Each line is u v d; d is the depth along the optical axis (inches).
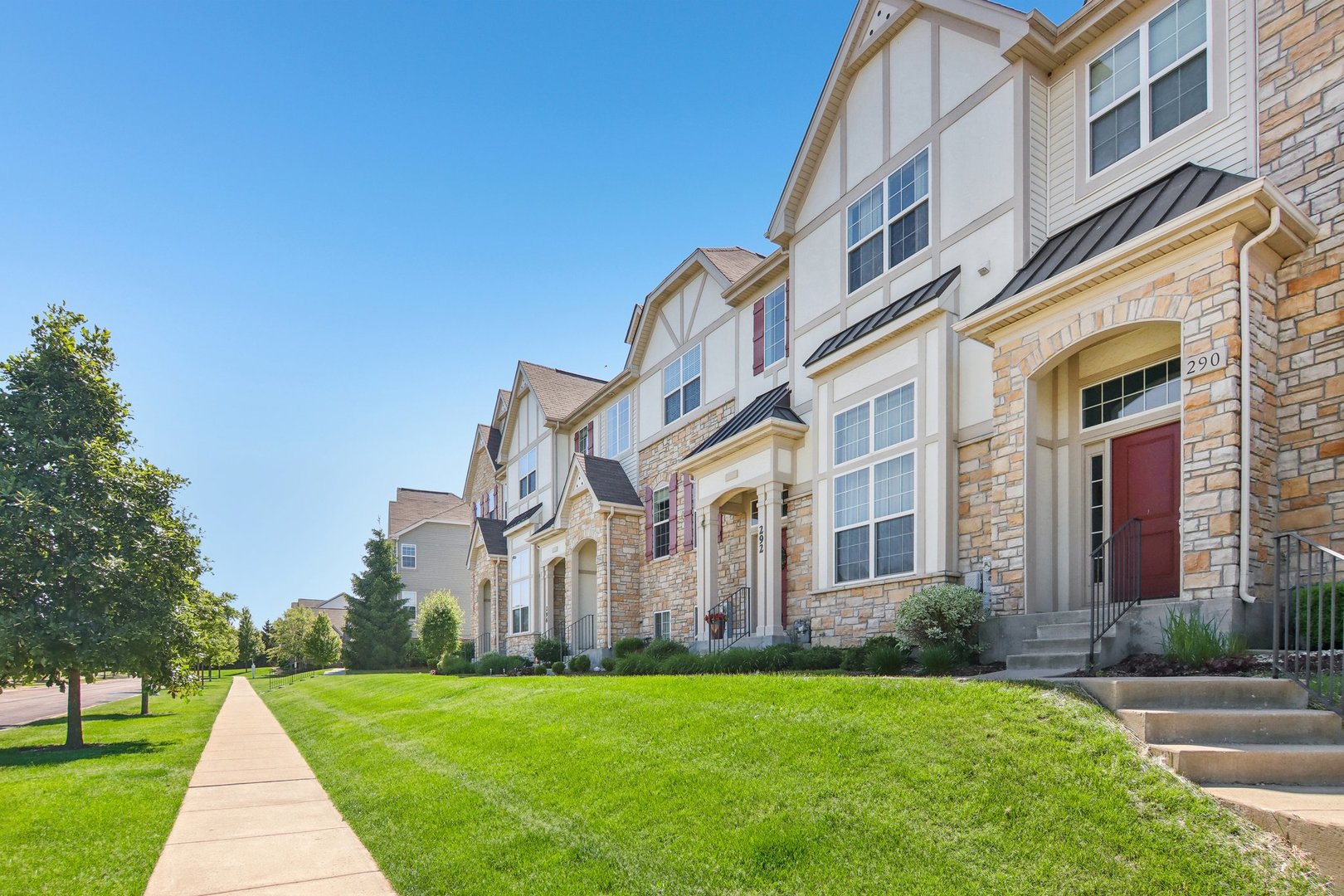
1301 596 301.3
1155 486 373.1
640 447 893.2
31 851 238.2
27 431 486.9
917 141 516.1
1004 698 261.3
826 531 531.8
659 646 629.6
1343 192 318.7
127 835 259.4
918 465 463.2
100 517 488.1
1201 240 322.0
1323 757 203.2
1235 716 226.2
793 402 617.0
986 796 205.6
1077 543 395.2
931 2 494.9
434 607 1375.5
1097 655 318.0
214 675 1919.3
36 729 633.6
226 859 232.5
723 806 229.5
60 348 502.0
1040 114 449.4
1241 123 357.7
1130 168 404.2
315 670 1827.0
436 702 552.1
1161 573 365.7
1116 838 179.8
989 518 427.5
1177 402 364.5
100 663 482.0
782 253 652.7
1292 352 327.0
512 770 304.0
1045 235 442.3
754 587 640.4
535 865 210.4
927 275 496.7
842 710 285.3
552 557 1005.8
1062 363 407.8
